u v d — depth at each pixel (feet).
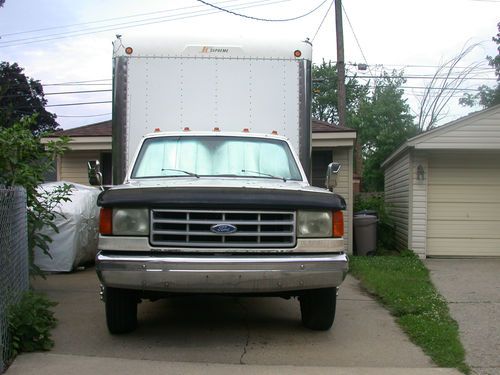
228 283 16.08
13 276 17.98
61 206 32.94
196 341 18.45
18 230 19.12
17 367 15.40
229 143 21.63
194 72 23.81
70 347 17.57
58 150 25.49
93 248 36.58
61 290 27.63
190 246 16.29
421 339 18.70
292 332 19.75
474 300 25.36
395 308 23.30
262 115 23.93
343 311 23.57
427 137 40.04
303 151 24.03
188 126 23.67
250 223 16.49
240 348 17.72
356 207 50.90
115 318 18.22
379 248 47.60
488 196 42.11
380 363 16.46
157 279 15.92
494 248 42.01
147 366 15.70
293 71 24.12
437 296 25.68
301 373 15.37
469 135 39.81
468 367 16.12
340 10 60.54
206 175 20.42
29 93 84.07
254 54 24.00
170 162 20.92
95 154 48.19
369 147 100.22
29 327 16.98
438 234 42.22
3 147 22.82
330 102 135.03
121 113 23.53
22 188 20.18
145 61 23.70
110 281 16.15
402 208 45.03
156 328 20.08
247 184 17.98
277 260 16.20
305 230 16.83
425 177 41.75
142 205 16.31
